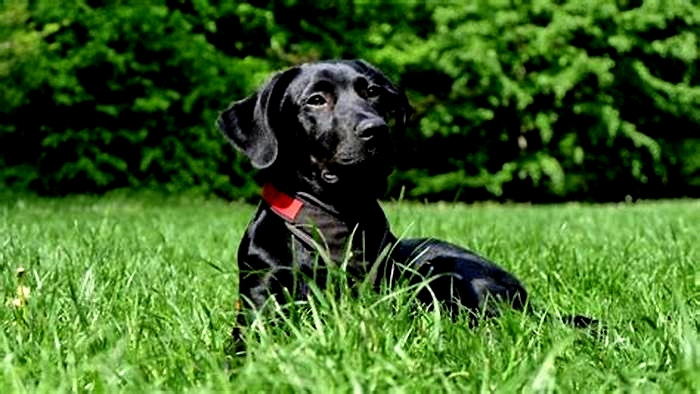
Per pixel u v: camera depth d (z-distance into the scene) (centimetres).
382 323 373
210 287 566
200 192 1827
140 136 1786
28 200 1673
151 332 407
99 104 1772
